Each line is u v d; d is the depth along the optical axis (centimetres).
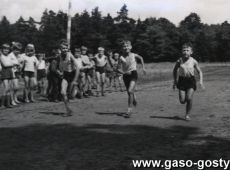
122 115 1212
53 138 885
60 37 14475
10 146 813
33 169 651
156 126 1021
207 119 1115
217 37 15700
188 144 819
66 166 667
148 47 15512
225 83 2411
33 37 15138
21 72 1638
